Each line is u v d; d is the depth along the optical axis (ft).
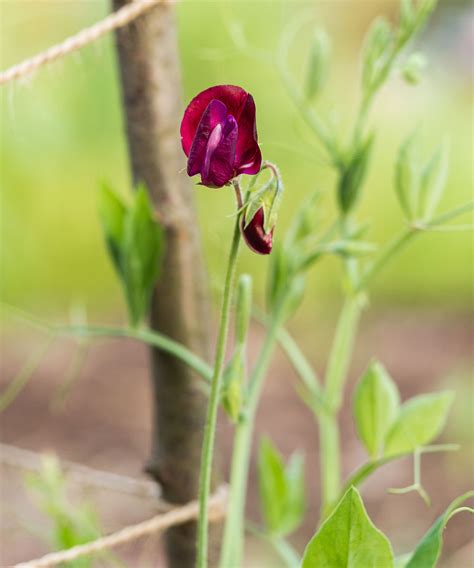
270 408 8.61
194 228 3.33
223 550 3.14
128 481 3.39
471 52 15.03
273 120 11.17
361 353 10.00
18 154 11.66
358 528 2.78
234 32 3.59
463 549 6.21
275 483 3.38
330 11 13.89
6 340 10.53
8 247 11.90
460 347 9.95
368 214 12.70
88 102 12.25
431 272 12.46
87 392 8.92
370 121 12.75
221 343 2.82
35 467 3.41
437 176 3.19
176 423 3.33
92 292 12.30
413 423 3.13
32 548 5.85
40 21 12.21
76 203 12.25
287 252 3.25
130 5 3.14
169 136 3.29
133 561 5.50
